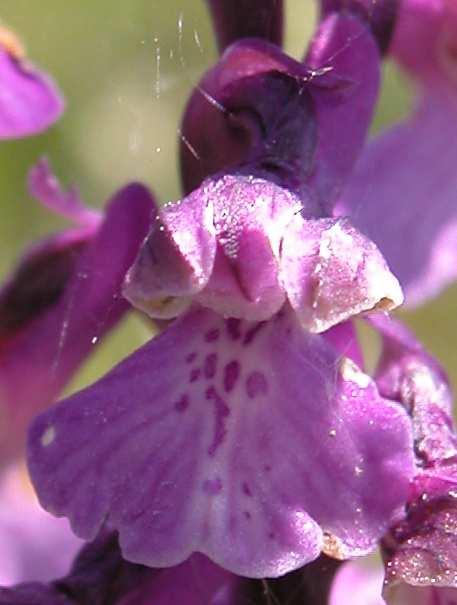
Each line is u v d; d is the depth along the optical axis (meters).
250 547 0.06
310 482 0.06
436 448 0.07
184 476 0.06
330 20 0.07
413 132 0.10
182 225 0.06
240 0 0.07
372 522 0.06
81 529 0.06
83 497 0.06
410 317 0.15
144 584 0.07
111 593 0.07
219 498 0.06
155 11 0.14
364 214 0.10
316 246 0.06
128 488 0.06
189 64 0.14
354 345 0.07
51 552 0.11
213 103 0.07
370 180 0.10
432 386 0.07
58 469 0.06
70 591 0.07
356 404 0.06
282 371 0.06
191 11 0.14
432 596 0.06
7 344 0.08
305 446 0.06
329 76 0.06
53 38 0.16
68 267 0.08
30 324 0.08
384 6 0.07
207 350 0.06
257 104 0.07
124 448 0.06
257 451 0.06
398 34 0.09
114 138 0.15
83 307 0.08
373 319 0.07
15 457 0.08
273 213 0.06
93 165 0.15
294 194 0.06
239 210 0.06
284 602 0.07
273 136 0.07
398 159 0.10
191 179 0.07
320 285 0.06
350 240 0.06
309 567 0.07
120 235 0.07
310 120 0.07
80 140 0.15
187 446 0.06
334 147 0.07
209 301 0.06
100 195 0.15
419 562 0.06
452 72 0.09
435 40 0.09
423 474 0.06
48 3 0.16
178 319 0.06
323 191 0.07
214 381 0.06
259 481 0.06
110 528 0.07
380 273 0.06
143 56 0.14
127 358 0.06
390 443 0.06
